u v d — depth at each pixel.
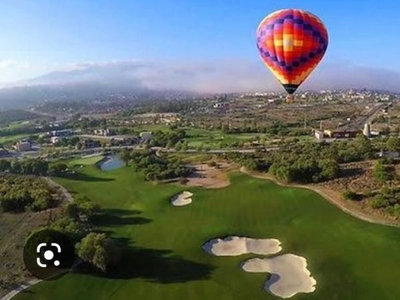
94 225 84.38
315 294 56.88
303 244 72.31
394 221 77.94
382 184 95.88
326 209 86.75
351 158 120.31
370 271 61.66
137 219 87.62
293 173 104.50
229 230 79.38
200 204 95.75
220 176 119.62
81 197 98.19
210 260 68.19
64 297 57.41
